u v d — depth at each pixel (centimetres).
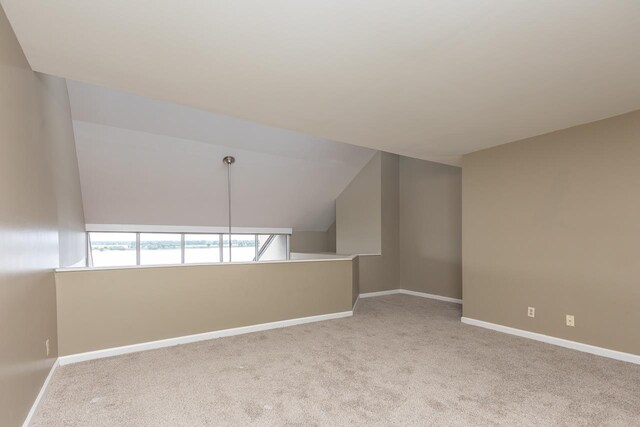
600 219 335
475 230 447
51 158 291
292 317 441
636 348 310
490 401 244
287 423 216
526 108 309
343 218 725
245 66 236
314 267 461
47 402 240
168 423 215
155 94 286
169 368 299
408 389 262
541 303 378
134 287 343
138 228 588
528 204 393
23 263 204
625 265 318
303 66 235
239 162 550
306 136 561
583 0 167
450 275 594
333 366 305
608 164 330
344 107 311
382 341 375
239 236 767
